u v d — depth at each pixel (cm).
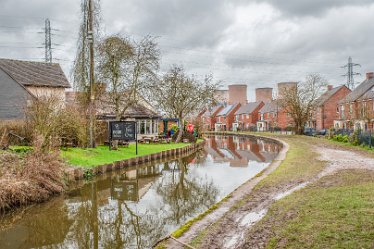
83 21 2561
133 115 4159
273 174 1733
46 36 5525
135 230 1148
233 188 1764
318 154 2664
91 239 1076
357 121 5188
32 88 3644
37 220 1255
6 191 1294
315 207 982
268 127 9062
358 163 2073
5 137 2005
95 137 2681
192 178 2120
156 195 1678
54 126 1909
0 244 1039
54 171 1595
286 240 762
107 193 1698
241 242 834
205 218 1048
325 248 685
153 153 2916
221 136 7806
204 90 4312
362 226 771
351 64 8506
